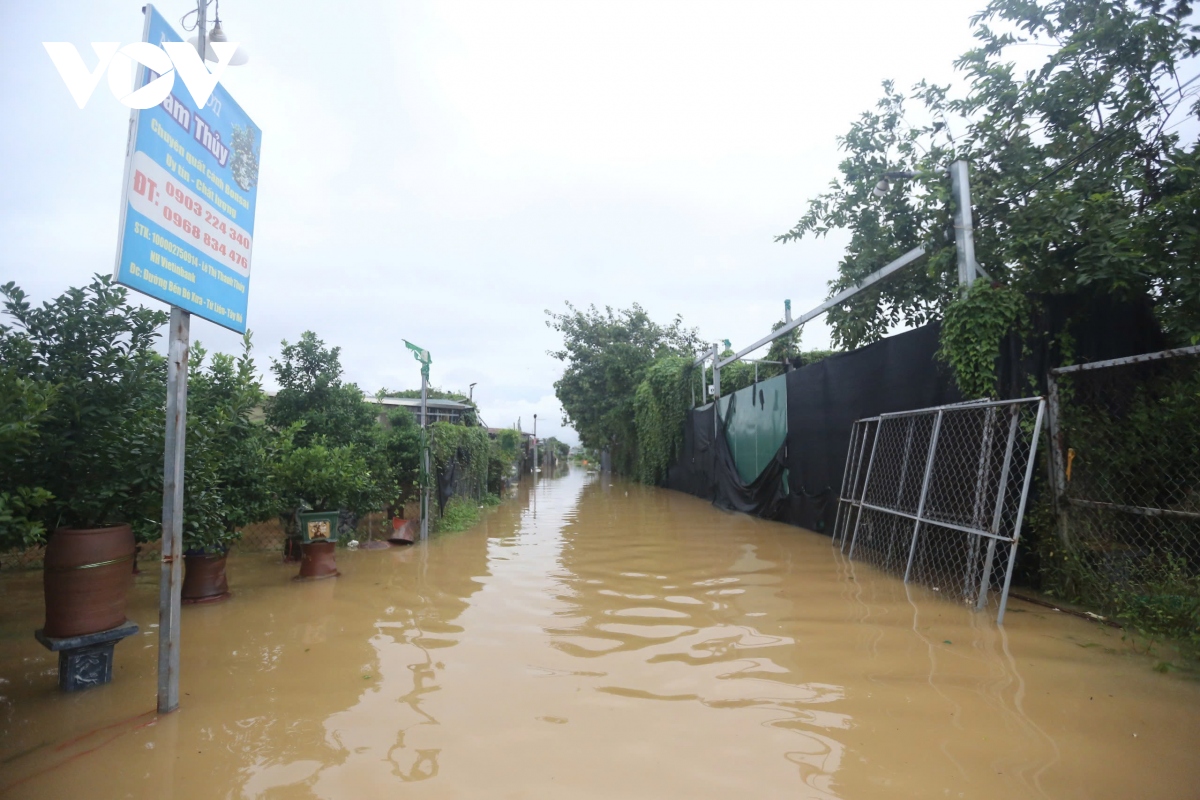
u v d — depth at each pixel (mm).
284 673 4285
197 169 3824
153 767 3047
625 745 3166
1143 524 5387
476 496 16141
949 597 5980
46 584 4047
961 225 7125
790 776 2850
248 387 7012
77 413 4266
